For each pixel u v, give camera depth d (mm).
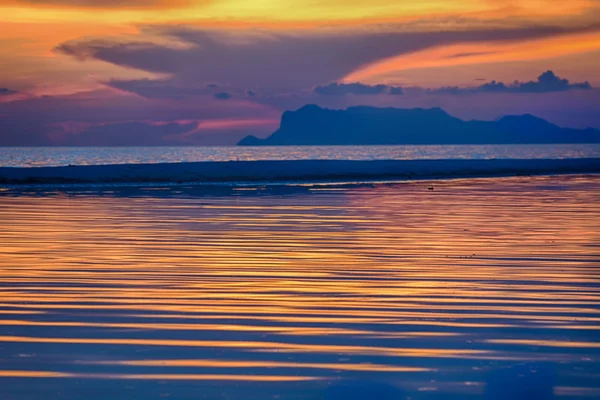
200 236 19109
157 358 8062
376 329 9328
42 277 13008
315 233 19797
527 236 19156
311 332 9180
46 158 137500
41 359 8000
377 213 25594
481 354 8227
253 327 9430
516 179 50938
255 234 19531
